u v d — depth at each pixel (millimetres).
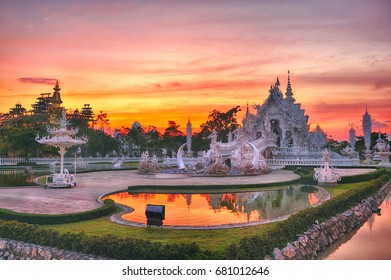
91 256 14492
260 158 54125
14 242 16359
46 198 26719
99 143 93125
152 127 122625
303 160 61031
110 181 39469
